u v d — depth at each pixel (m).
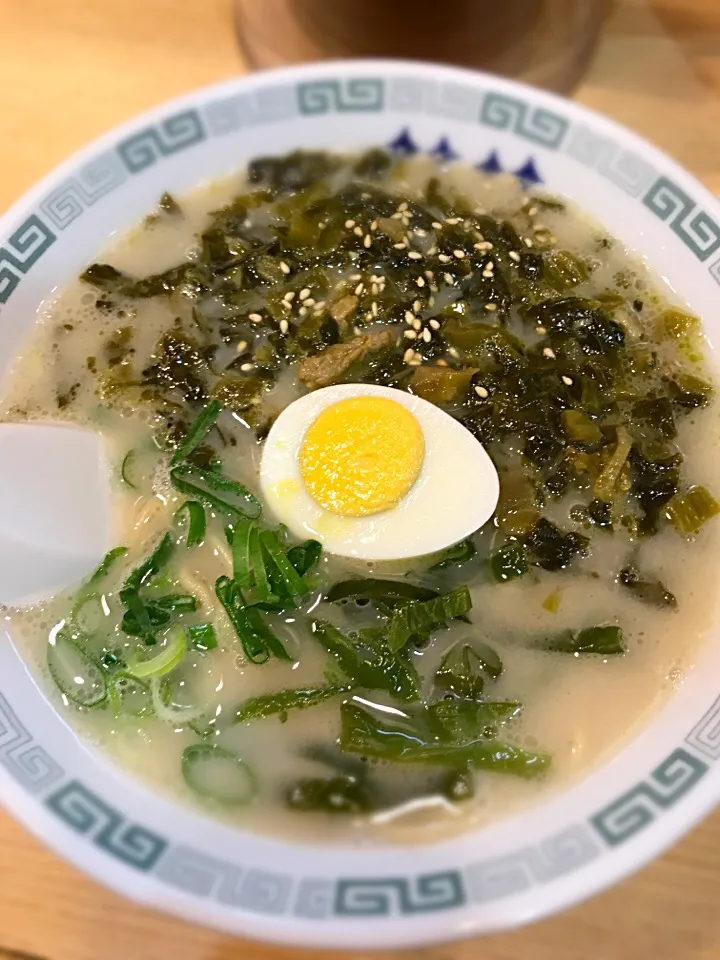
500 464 0.19
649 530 0.18
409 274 0.21
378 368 0.20
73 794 0.15
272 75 0.22
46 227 0.20
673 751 0.15
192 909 0.13
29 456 0.17
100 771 0.16
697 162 0.24
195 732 0.17
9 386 0.20
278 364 0.20
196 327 0.21
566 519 0.18
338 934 0.13
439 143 0.22
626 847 0.14
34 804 0.14
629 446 0.19
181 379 0.20
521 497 0.18
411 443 0.18
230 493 0.18
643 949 0.16
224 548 0.18
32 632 0.17
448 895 0.14
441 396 0.19
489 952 0.16
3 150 0.24
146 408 0.20
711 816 0.16
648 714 0.17
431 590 0.18
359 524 0.18
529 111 0.21
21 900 0.16
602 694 0.17
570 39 0.26
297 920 0.13
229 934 0.13
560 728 0.17
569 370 0.20
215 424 0.19
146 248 0.22
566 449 0.19
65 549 0.17
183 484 0.18
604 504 0.18
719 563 0.18
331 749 0.17
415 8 0.24
